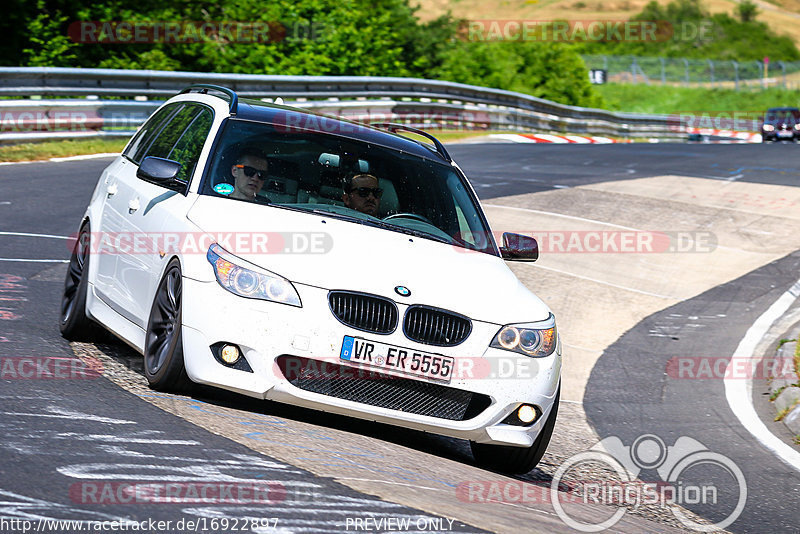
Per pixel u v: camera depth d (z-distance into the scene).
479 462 22.95
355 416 20.39
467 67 160.00
